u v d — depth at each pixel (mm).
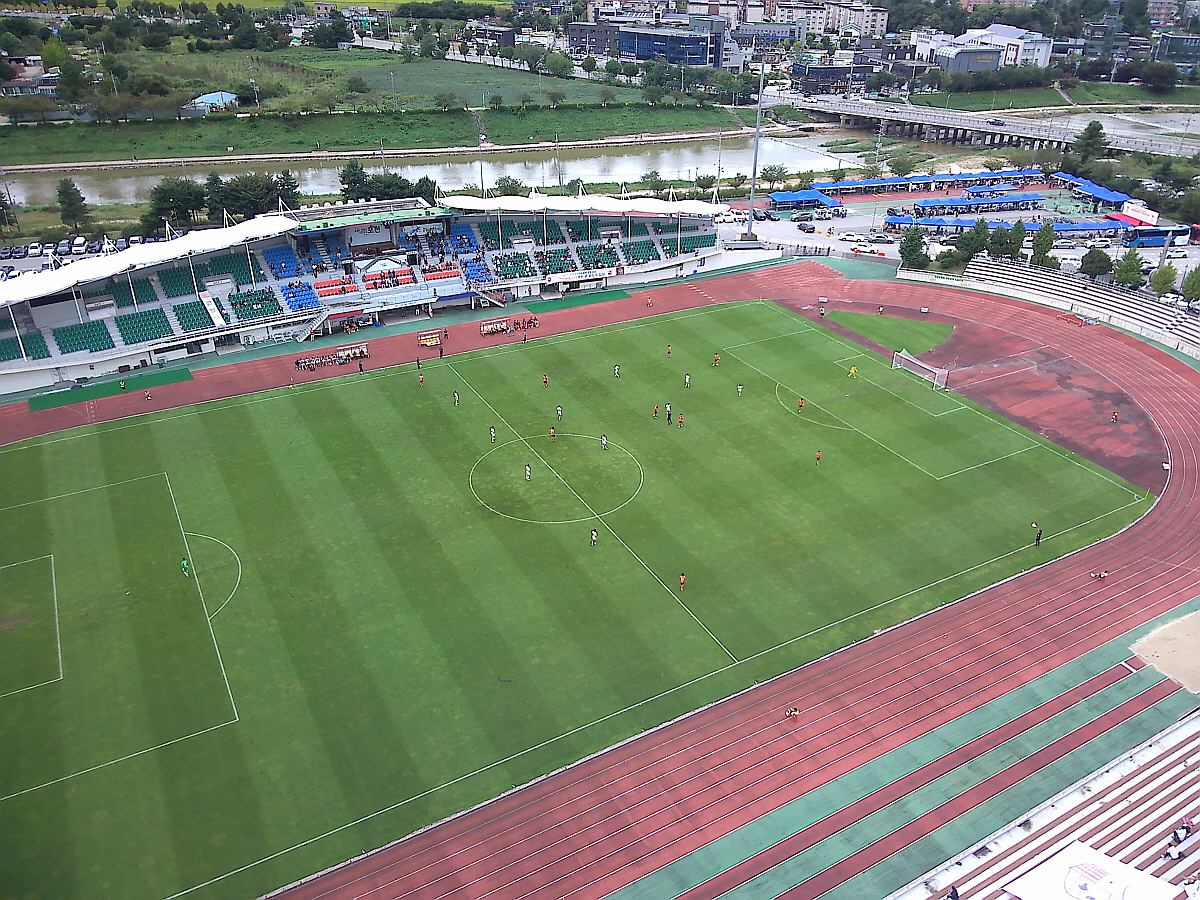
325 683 59844
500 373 103688
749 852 49375
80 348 102625
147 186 193000
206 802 51469
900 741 56562
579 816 51312
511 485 81938
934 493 82062
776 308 124625
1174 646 64375
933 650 63875
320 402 96500
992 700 59750
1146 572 72062
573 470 84375
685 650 63375
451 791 52594
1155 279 124250
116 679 59906
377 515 77312
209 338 108812
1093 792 52188
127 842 49031
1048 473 85562
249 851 48750
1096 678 61562
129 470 83562
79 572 69875
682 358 108312
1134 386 102312
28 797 51500
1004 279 132875
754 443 89625
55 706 57750
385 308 117250
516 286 125625
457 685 59906
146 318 107750
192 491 80312
